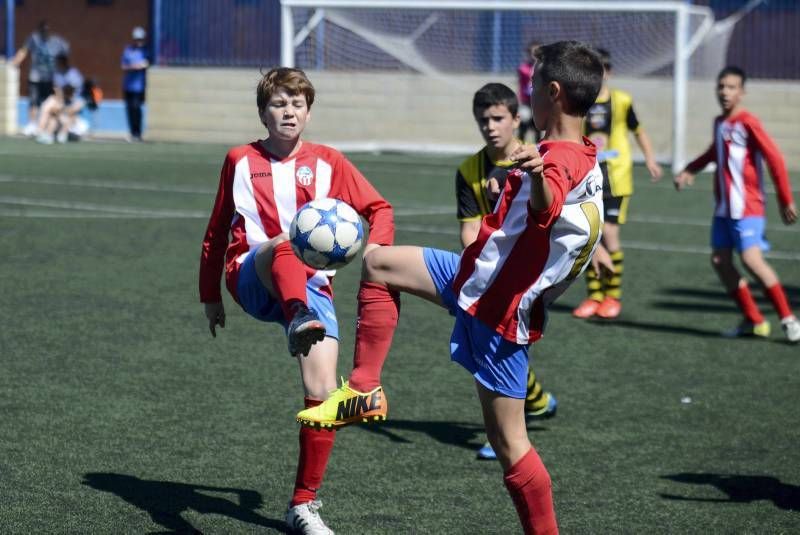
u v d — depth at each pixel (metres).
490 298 8.92
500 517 10.90
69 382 14.96
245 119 60.31
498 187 9.52
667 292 23.17
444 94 57.88
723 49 54.06
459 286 9.09
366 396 9.41
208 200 35.44
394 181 43.19
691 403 15.16
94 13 70.19
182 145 58.75
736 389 15.95
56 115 58.97
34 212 31.33
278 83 10.40
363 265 9.82
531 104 9.09
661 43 53.62
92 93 61.03
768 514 11.15
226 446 12.67
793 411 14.88
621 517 10.98
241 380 15.41
